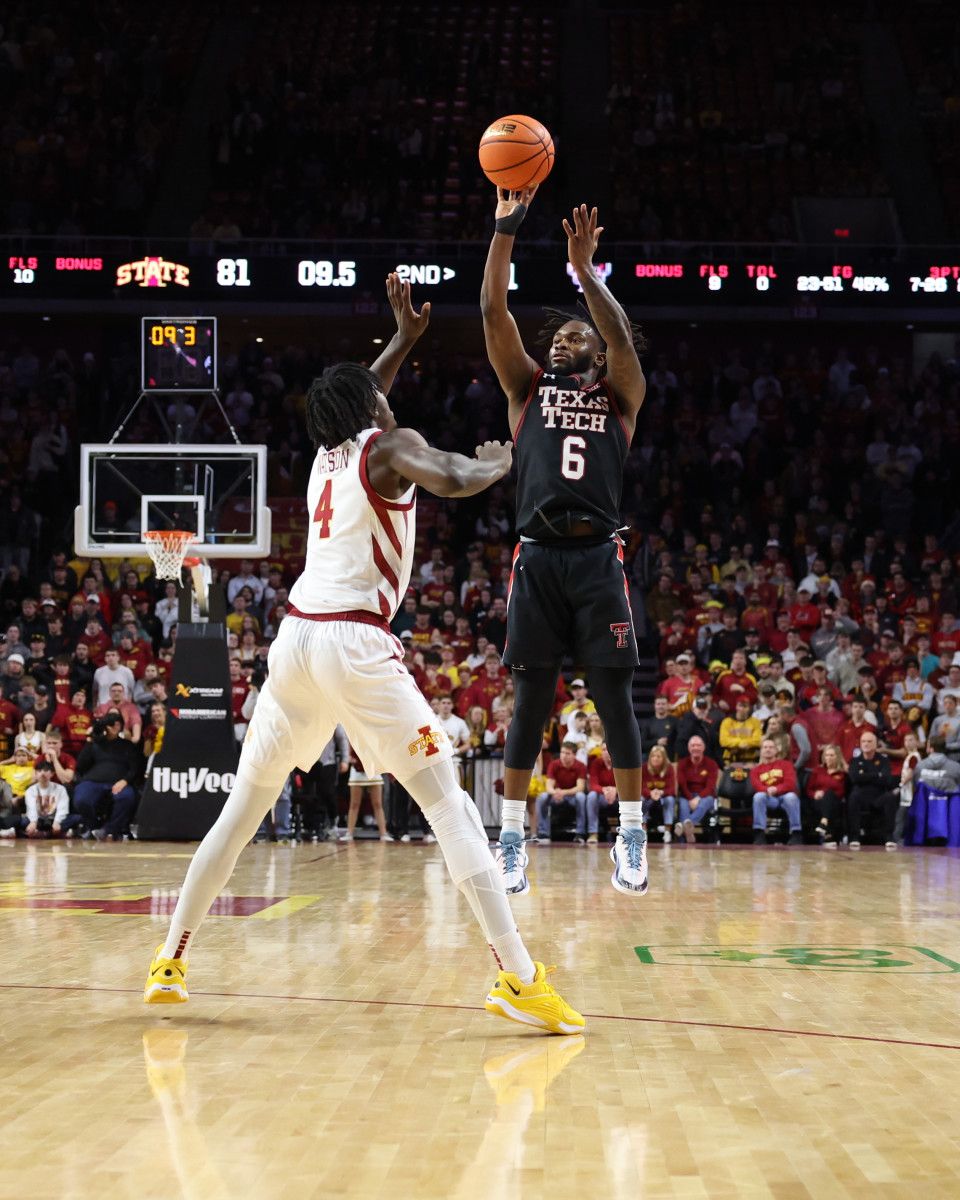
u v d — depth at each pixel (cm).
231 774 1320
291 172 2630
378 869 928
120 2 3062
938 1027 351
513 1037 338
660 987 413
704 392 2373
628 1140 246
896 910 653
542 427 522
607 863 1016
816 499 2175
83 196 2561
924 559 2006
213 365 1338
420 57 2941
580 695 1493
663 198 2609
